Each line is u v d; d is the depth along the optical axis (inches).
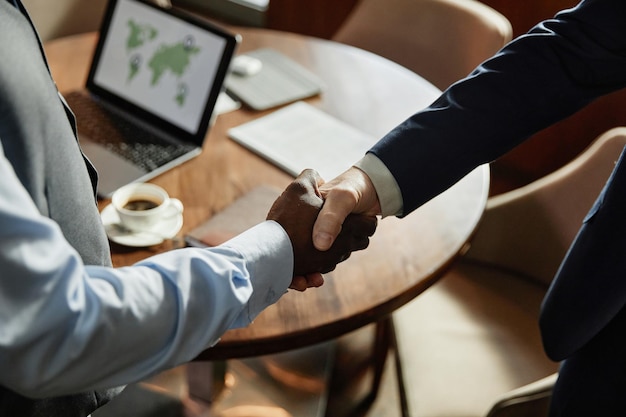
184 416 64.9
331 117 61.4
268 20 119.6
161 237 45.3
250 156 55.3
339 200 35.5
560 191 59.4
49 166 26.0
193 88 56.4
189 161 54.1
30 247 21.8
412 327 56.6
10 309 21.7
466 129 40.1
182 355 26.8
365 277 44.4
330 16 114.6
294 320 40.9
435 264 45.9
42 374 23.0
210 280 27.0
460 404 50.9
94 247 29.8
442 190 40.6
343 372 76.8
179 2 129.3
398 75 70.1
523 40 41.5
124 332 24.5
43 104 25.3
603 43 39.4
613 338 41.4
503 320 58.2
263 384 70.7
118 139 55.5
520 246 62.6
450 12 75.5
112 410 64.1
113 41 61.2
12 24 25.0
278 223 34.6
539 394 46.7
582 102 41.3
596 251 41.2
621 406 41.1
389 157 39.4
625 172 40.0
